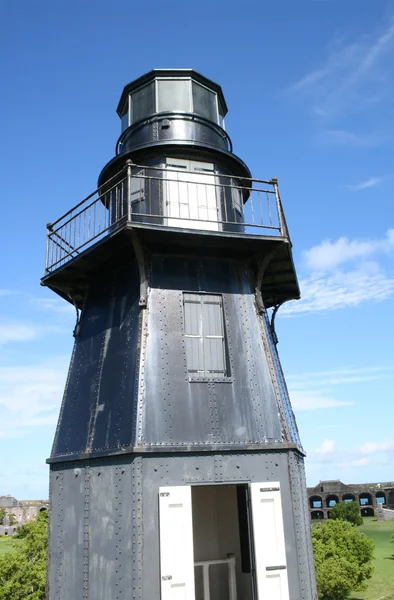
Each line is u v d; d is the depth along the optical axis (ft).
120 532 30.19
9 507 314.35
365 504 289.94
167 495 30.27
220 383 34.42
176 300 36.29
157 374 33.50
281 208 38.58
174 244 36.73
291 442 34.19
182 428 32.30
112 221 42.68
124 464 31.30
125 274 38.24
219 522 42.34
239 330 36.96
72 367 39.86
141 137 43.62
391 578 125.80
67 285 42.16
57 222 41.34
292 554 31.91
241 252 38.81
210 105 46.57
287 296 47.83
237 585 40.70
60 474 35.65
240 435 33.24
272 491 32.50
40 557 87.76
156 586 28.86
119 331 36.55
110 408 34.06
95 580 30.66
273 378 36.37
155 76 45.21
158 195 40.22
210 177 42.04
